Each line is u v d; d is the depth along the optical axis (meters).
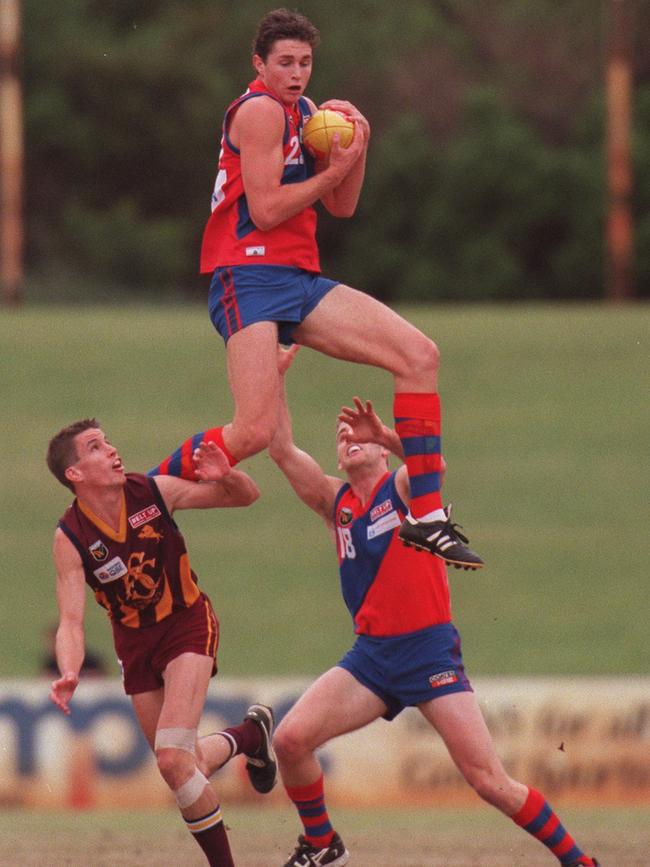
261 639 75.56
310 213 24.31
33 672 70.69
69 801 43.41
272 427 24.14
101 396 112.75
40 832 37.41
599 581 83.31
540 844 35.06
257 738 29.34
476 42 195.00
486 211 171.00
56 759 43.72
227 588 82.94
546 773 43.28
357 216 174.12
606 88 176.62
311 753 28.36
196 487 25.88
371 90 188.75
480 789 27.41
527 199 168.75
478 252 167.62
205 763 28.28
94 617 73.94
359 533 28.00
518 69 190.25
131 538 25.45
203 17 196.75
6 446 104.56
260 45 23.84
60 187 185.25
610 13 151.62
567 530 91.50
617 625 76.94
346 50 190.50
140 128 185.00
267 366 23.84
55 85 183.75
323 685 28.19
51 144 181.88
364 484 28.16
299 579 84.31
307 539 90.75
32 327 129.50
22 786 43.59
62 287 174.12
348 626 77.19
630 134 167.00
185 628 26.11
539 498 96.38
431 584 27.69
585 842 34.94
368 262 171.00
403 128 176.50
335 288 24.38
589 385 114.94
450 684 27.59
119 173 187.75
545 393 113.56
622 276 148.12
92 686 44.12
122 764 43.69
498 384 115.06
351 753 43.66
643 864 31.47
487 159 169.75
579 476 99.56
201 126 187.25
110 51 187.25
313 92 187.38
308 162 24.14
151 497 25.58
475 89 180.00
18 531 91.25
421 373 24.16
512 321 130.88
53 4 191.38
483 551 88.12
